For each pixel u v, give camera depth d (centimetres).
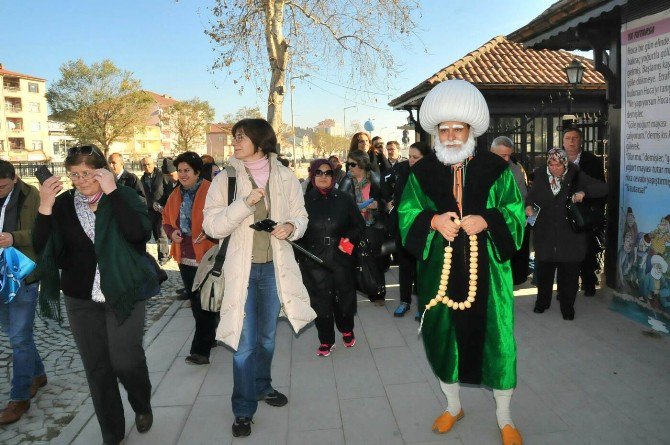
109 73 4638
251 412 324
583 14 467
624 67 505
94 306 296
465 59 1274
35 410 376
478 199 284
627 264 511
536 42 575
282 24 1206
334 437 316
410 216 301
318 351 451
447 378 303
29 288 359
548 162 502
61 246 295
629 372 385
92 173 284
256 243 327
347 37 1349
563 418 323
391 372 409
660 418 319
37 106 6869
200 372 425
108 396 305
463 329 294
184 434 327
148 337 518
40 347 507
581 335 463
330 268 419
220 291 312
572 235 491
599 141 771
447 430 313
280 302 337
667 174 453
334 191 445
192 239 445
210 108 5884
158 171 874
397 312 550
